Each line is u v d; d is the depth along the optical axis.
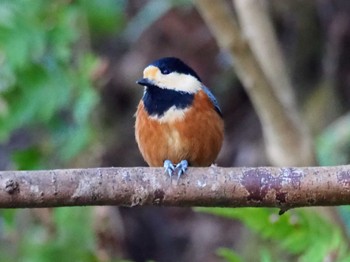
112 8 12.75
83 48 12.20
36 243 11.06
